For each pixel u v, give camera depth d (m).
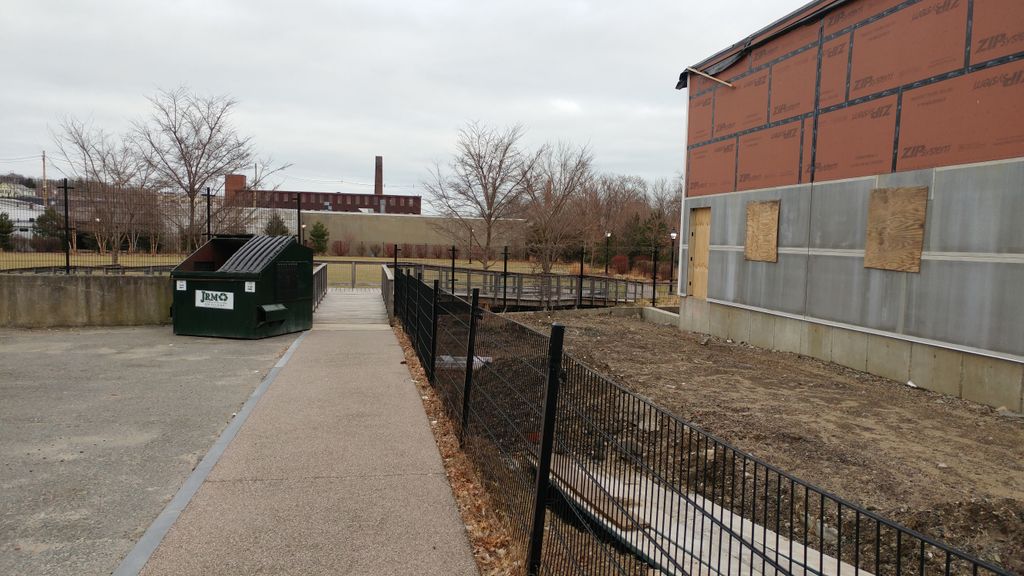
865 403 8.28
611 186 52.47
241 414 6.76
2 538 3.90
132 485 4.80
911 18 9.58
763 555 1.83
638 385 8.99
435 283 7.83
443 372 7.14
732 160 14.61
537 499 3.40
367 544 3.92
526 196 36.69
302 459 5.41
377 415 6.81
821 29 11.58
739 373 10.23
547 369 3.45
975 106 8.55
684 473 5.67
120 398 7.42
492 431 4.73
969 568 4.34
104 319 13.33
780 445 6.35
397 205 93.31
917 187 9.46
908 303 9.63
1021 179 7.94
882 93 10.16
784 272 12.67
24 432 6.08
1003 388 8.18
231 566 3.60
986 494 5.16
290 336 12.38
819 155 11.64
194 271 12.05
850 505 1.64
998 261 8.23
